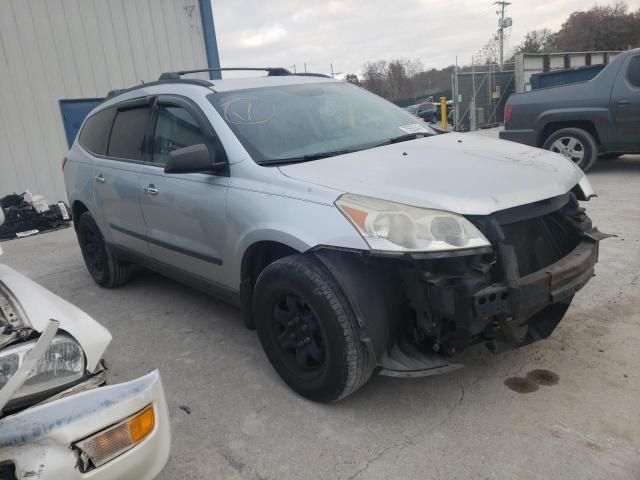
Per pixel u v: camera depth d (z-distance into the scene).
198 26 11.25
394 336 2.60
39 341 1.63
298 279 2.63
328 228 2.52
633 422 2.52
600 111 7.60
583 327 3.45
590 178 8.12
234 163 3.14
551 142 8.23
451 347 2.49
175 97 3.74
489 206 2.44
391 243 2.33
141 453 1.76
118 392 1.75
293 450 2.53
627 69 7.37
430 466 2.34
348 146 3.32
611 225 5.61
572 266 2.62
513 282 2.37
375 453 2.46
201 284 3.67
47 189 9.77
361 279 2.51
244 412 2.86
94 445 1.65
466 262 2.36
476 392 2.86
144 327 4.09
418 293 2.47
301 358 2.86
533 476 2.24
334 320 2.51
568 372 2.97
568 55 23.80
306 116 3.53
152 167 3.86
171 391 3.13
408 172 2.75
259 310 2.98
